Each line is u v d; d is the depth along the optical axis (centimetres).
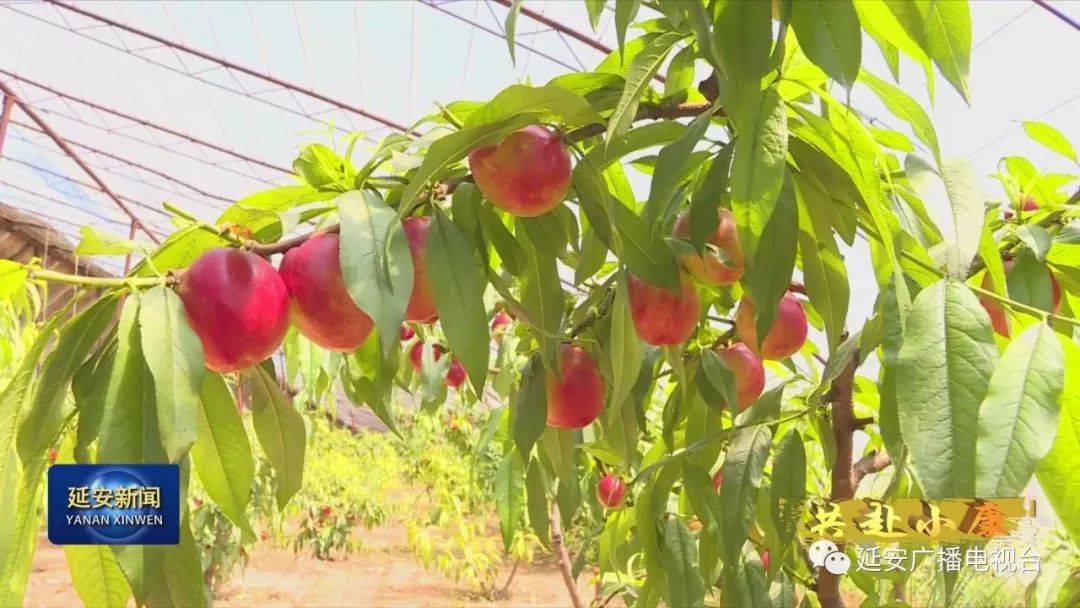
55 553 667
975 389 55
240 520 70
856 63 54
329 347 72
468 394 203
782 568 121
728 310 113
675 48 76
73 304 65
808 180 78
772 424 104
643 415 114
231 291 64
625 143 78
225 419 70
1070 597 161
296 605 581
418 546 600
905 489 112
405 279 62
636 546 153
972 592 299
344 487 812
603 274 126
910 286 78
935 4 52
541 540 125
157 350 57
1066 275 92
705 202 74
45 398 62
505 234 84
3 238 774
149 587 57
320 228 75
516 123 69
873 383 129
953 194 69
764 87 71
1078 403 56
